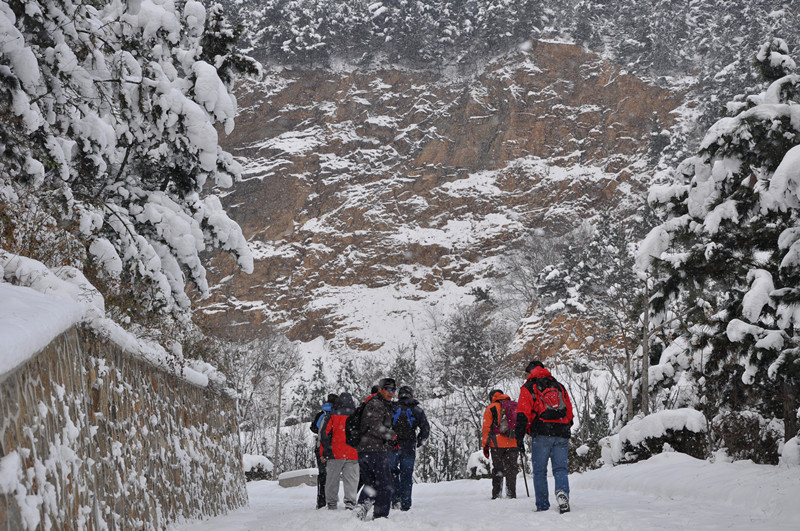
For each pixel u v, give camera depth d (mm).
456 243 119875
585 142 128500
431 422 45281
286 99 134875
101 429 6574
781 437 17062
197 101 15023
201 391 12617
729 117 17047
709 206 17828
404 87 137125
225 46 16375
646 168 120500
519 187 125750
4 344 3439
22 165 10062
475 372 50469
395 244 120250
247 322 113938
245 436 60781
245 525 10023
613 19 143000
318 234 121875
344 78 136375
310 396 74125
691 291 18875
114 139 13492
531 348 72875
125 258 13883
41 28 11570
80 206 11633
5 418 3857
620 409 30141
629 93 130250
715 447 18625
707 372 18094
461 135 131875
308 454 52656
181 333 14156
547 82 134625
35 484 4195
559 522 8828
